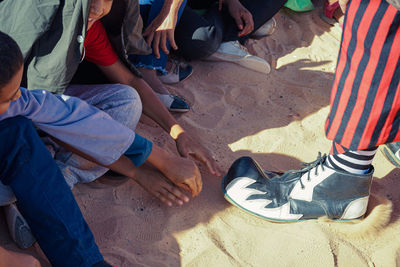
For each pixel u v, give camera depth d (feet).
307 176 6.40
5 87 4.33
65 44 5.46
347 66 5.52
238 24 9.41
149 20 8.24
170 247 5.89
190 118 8.06
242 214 6.54
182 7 8.21
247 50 9.89
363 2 5.18
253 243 6.13
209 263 5.78
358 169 6.08
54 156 6.09
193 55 9.04
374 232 6.45
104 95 6.48
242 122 8.23
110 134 5.51
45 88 5.93
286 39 10.78
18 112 4.91
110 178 6.59
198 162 7.27
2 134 4.79
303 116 8.63
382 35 5.07
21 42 5.57
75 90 6.66
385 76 5.22
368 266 6.09
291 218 6.40
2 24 5.67
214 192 6.80
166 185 6.27
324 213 6.40
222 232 6.21
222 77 9.10
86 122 5.38
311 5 11.56
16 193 4.88
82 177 6.22
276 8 9.98
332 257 6.08
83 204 6.12
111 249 5.69
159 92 7.95
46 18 5.36
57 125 5.28
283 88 9.22
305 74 9.64
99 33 6.27
